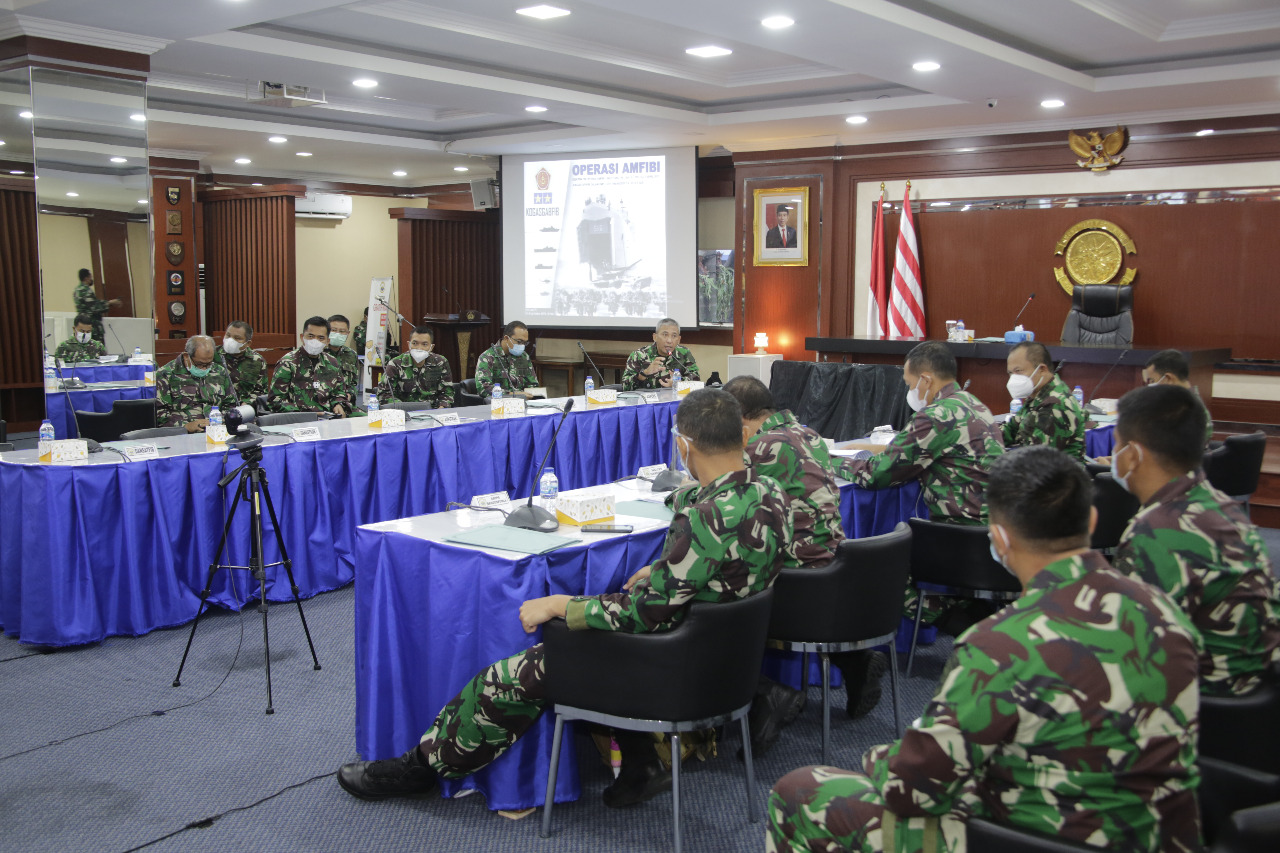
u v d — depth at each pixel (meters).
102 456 3.99
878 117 8.16
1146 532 1.91
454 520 2.84
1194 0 5.54
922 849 1.44
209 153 10.38
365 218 13.41
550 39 6.45
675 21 5.10
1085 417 4.14
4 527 3.82
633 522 2.84
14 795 2.63
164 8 4.80
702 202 11.03
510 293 10.68
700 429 2.23
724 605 2.18
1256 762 1.85
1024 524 1.42
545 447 5.68
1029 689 1.31
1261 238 7.61
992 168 8.67
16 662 3.62
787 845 1.66
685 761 2.83
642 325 10.13
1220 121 7.62
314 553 4.46
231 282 11.80
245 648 3.78
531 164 10.41
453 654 2.52
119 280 5.66
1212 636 1.88
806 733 3.06
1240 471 4.37
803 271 9.62
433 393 7.28
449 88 6.99
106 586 3.83
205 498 4.08
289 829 2.47
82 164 5.38
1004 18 5.68
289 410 6.54
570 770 2.52
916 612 3.47
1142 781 1.30
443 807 2.58
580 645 2.24
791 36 5.39
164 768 2.79
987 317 8.90
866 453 4.05
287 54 6.10
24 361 5.55
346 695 3.33
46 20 5.00
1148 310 8.16
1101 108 7.66
